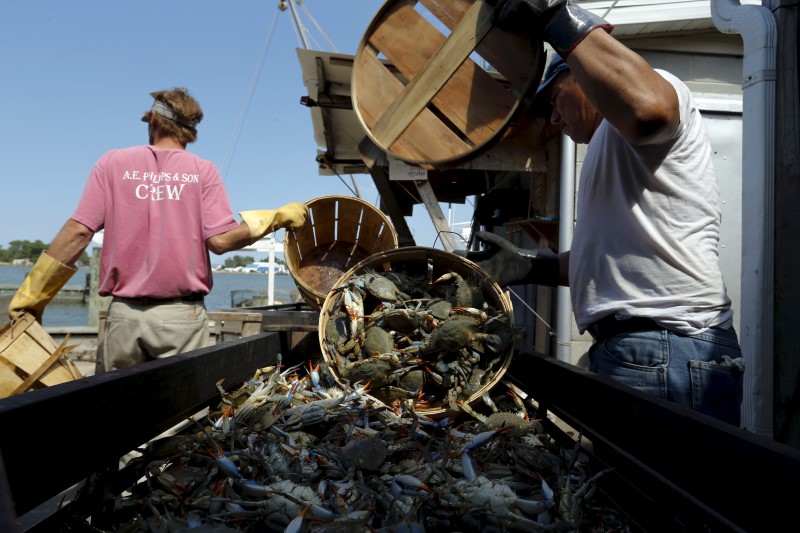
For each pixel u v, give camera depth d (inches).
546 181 212.1
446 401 84.0
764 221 107.0
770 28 107.0
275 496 54.7
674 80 74.7
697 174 75.4
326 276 149.6
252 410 75.1
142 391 57.3
